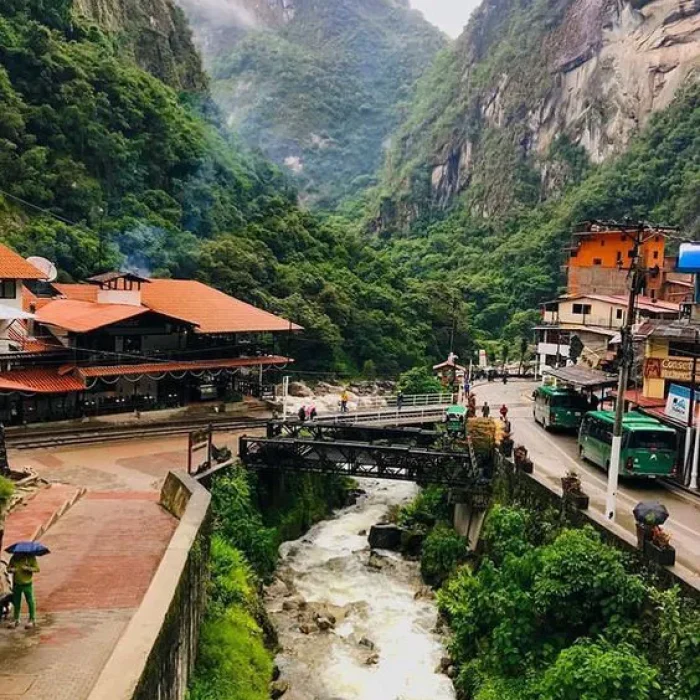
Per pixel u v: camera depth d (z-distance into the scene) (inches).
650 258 3019.2
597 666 633.0
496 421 1589.6
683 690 597.9
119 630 617.3
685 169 4820.4
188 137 3747.5
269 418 1838.1
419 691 902.4
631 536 812.6
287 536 1440.7
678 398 1300.4
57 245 2564.0
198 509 865.5
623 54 6250.0
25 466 1302.9
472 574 1104.8
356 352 3179.1
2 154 2736.2
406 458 1369.3
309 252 3636.8
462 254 6033.5
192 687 698.2
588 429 1400.1
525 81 7263.8
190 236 3100.4
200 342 1910.7
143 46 4690.0
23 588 614.2
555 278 4859.7
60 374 1614.2
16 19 3250.5
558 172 6314.0
